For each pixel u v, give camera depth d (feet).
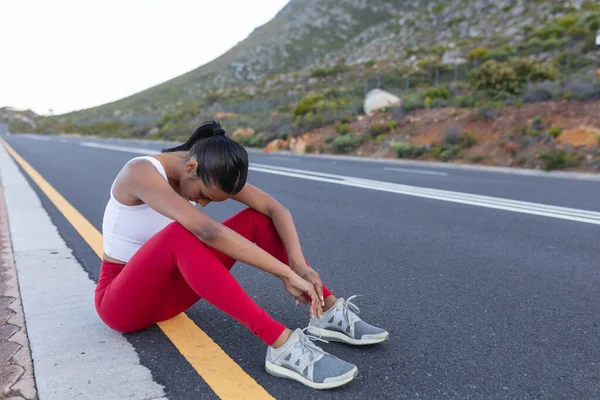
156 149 65.00
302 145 66.69
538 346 6.57
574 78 55.31
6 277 9.17
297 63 324.39
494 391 5.40
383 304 8.20
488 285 9.29
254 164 41.96
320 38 358.02
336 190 24.14
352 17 369.30
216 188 5.37
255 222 6.45
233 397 5.19
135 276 5.61
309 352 5.51
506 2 189.78
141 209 5.83
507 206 19.07
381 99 71.97
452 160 46.68
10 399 4.98
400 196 22.00
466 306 8.13
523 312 7.86
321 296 6.02
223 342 6.55
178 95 315.58
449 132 49.80
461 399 5.22
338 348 6.49
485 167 42.19
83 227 14.02
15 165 38.19
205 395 5.22
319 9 390.21
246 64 335.06
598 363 6.08
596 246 12.46
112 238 6.08
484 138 48.93
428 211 17.93
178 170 5.65
